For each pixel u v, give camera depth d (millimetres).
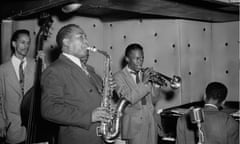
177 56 4512
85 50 2844
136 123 3475
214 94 2734
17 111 3426
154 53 4656
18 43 3480
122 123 3514
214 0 3502
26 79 3504
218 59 5156
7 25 4098
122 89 3482
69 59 2764
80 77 2727
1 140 3598
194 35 4820
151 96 3711
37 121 3115
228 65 5078
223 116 2664
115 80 3547
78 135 2645
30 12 3088
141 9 3764
